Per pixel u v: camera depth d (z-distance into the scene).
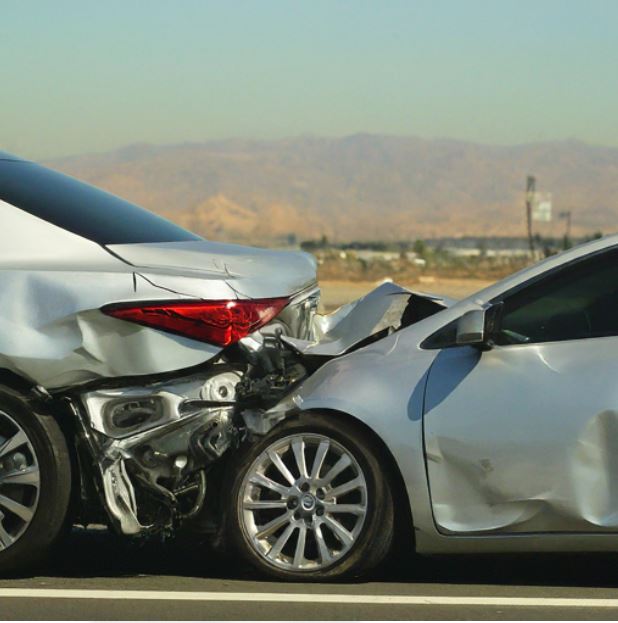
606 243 8.34
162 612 7.39
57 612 7.38
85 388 8.30
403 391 8.22
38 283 8.30
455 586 8.14
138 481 8.32
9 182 9.11
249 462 8.35
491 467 8.02
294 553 8.29
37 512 8.23
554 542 8.00
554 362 8.07
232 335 8.30
